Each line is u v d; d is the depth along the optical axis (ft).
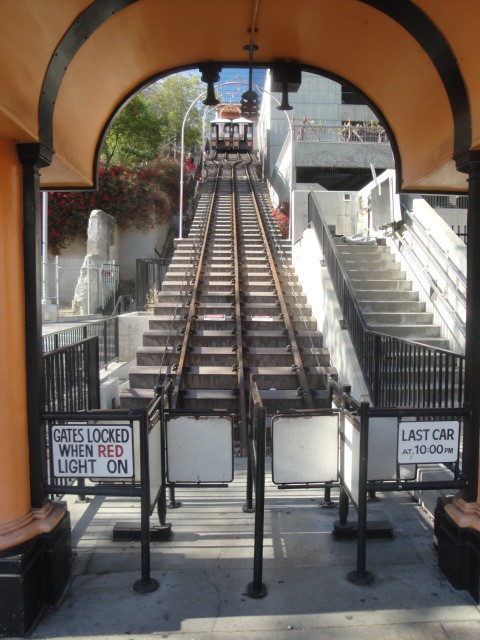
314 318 34.63
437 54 11.88
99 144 15.94
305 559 12.82
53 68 11.22
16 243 10.89
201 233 53.16
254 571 11.43
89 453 11.80
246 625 10.41
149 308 42.91
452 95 11.96
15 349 10.88
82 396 18.37
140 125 82.12
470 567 11.47
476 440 11.84
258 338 31.32
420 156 14.99
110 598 11.33
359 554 11.92
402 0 11.48
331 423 13.76
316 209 37.27
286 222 65.62
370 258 37.40
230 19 13.11
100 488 11.75
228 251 47.39
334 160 78.38
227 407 25.95
